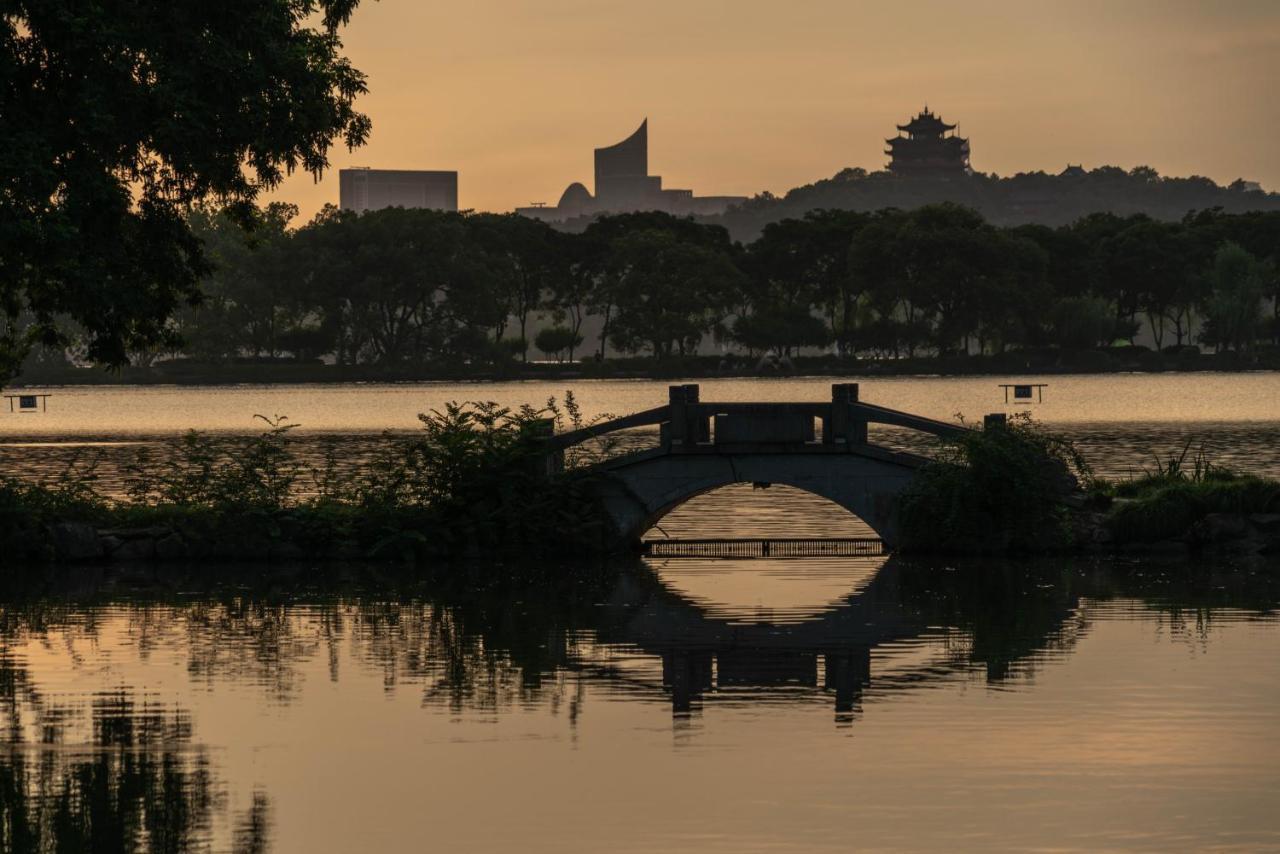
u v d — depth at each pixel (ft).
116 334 181.16
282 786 81.87
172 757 87.40
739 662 111.45
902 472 169.37
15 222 153.38
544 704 99.04
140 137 167.84
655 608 136.15
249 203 190.49
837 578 153.79
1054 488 169.89
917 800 78.07
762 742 89.25
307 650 117.08
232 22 172.76
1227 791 79.10
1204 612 129.80
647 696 100.89
